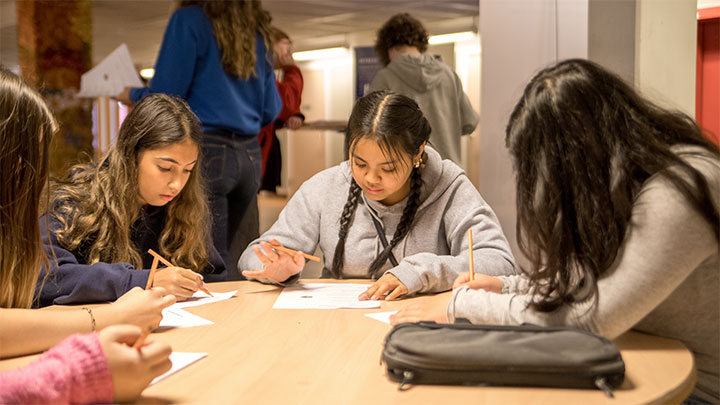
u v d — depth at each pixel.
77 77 4.16
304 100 10.25
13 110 1.08
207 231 1.98
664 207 1.01
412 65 2.93
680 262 1.00
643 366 0.98
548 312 1.06
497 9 2.39
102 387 0.83
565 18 2.25
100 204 1.69
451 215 1.80
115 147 1.75
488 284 1.32
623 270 1.02
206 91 2.58
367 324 1.27
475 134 6.04
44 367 0.81
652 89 1.76
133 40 8.90
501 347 0.90
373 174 1.62
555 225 1.07
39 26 4.08
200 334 1.20
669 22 2.24
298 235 1.83
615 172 1.05
